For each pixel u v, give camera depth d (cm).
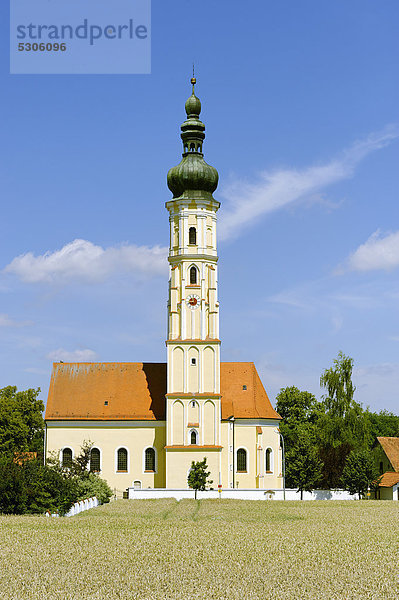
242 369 11275
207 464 10319
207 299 10681
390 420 17612
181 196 10862
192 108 10962
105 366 11388
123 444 10762
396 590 4019
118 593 3962
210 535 6003
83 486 9456
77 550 5203
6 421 11262
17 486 7838
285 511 8312
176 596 3900
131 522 6994
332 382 12419
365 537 5919
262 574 4425
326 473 11325
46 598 3831
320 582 4203
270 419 10888
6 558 4903
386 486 11344
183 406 10450
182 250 10712
